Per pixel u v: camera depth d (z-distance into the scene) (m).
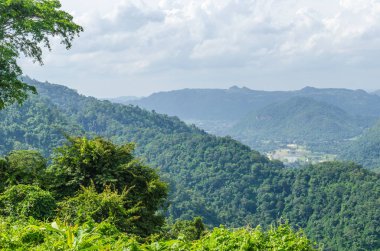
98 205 14.26
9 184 17.78
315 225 124.12
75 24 23.20
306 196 139.12
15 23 21.03
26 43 23.02
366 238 105.62
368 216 109.81
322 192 133.12
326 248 110.62
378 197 118.06
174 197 123.44
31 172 18.98
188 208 120.00
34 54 23.36
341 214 118.81
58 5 23.22
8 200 14.23
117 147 20.97
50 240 6.70
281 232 8.94
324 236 117.56
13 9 21.05
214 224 121.00
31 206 13.89
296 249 8.38
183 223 36.81
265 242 8.42
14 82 22.03
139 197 18.92
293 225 127.38
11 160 19.70
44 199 14.35
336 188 131.00
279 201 141.25
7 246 6.78
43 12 22.19
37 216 13.80
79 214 13.05
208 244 8.10
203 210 123.94
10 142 142.00
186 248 7.75
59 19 22.45
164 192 20.23
